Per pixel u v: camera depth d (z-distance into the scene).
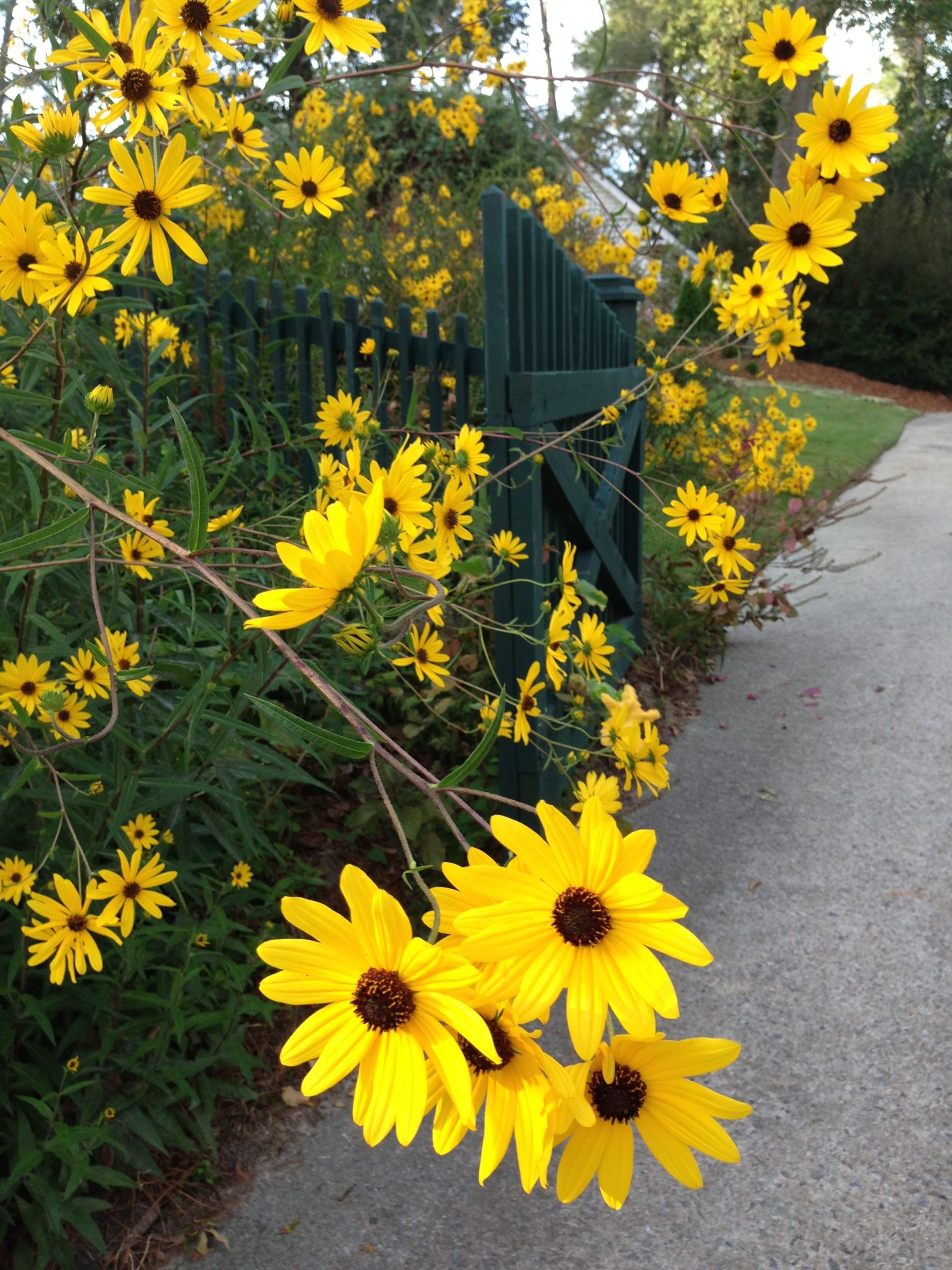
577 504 3.35
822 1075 2.35
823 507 7.82
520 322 2.71
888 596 6.07
